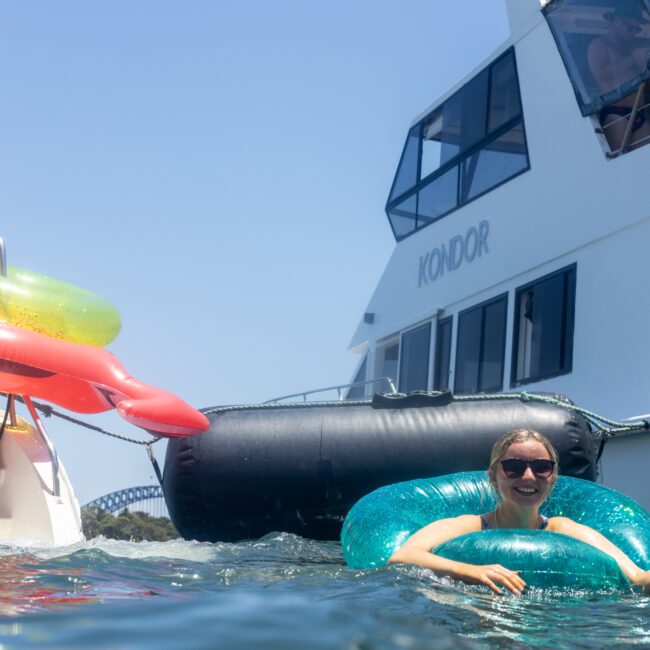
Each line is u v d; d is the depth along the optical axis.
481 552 4.46
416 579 4.27
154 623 2.67
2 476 7.51
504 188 11.08
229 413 7.89
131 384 7.22
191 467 7.64
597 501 5.58
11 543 6.79
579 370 9.51
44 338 7.11
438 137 12.58
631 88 9.38
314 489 7.49
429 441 7.41
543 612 3.68
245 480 7.55
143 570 4.57
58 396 7.61
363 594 3.77
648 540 5.23
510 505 4.97
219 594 3.67
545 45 10.70
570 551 4.43
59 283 7.73
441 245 12.12
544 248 10.30
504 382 10.58
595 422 7.63
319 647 2.40
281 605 3.18
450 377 11.52
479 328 11.18
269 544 6.94
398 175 13.32
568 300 9.86
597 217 9.63
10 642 2.36
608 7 9.74
